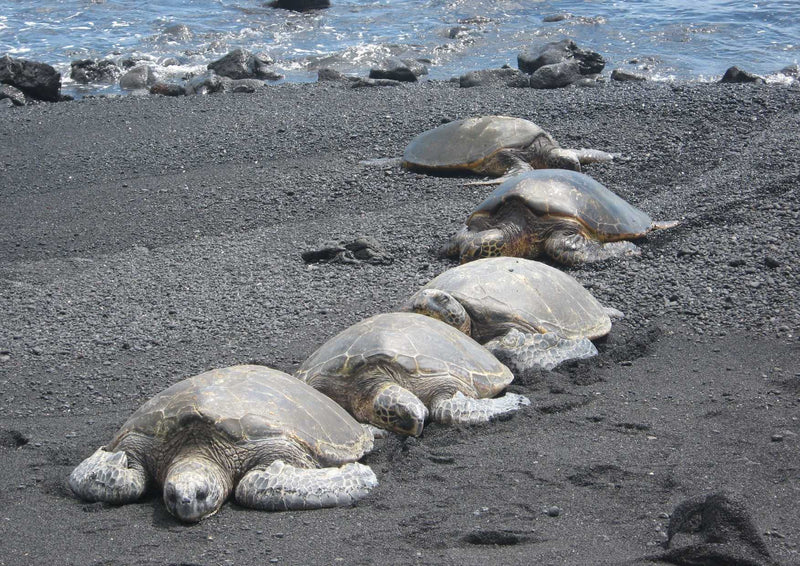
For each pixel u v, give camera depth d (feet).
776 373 23.32
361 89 70.03
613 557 14.57
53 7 121.70
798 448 18.56
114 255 37.88
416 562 14.76
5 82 72.33
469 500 17.08
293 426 17.89
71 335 28.78
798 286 29.73
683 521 14.64
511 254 34.01
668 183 43.09
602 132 51.60
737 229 35.68
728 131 49.96
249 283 33.09
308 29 106.63
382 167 48.11
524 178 35.12
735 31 95.76
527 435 20.15
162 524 16.58
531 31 99.91
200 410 17.52
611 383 23.24
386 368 20.65
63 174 50.19
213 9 120.26
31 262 37.70
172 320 29.73
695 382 23.06
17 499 17.97
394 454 19.30
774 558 13.84
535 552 14.93
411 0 122.83
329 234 38.65
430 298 23.97
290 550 15.37
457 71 83.87
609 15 107.24
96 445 20.62
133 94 73.51
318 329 28.25
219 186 46.62
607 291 30.35
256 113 60.70
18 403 23.97
